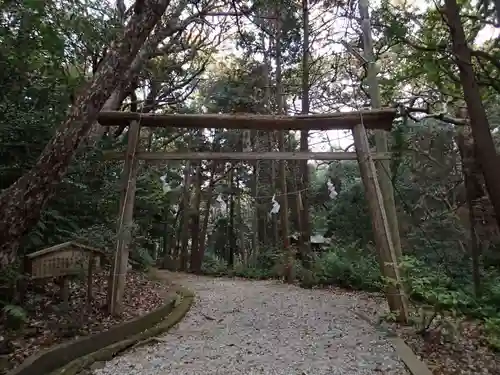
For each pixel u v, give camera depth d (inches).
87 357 141.9
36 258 155.4
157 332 188.9
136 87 304.3
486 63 240.8
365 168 225.8
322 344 174.4
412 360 146.8
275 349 167.3
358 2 291.1
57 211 216.2
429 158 301.4
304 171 440.5
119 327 169.9
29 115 192.5
